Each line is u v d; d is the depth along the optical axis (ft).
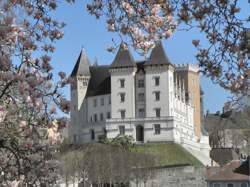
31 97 65.98
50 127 69.62
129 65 590.55
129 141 553.64
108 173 419.13
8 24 62.80
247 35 57.62
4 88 64.69
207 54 60.34
